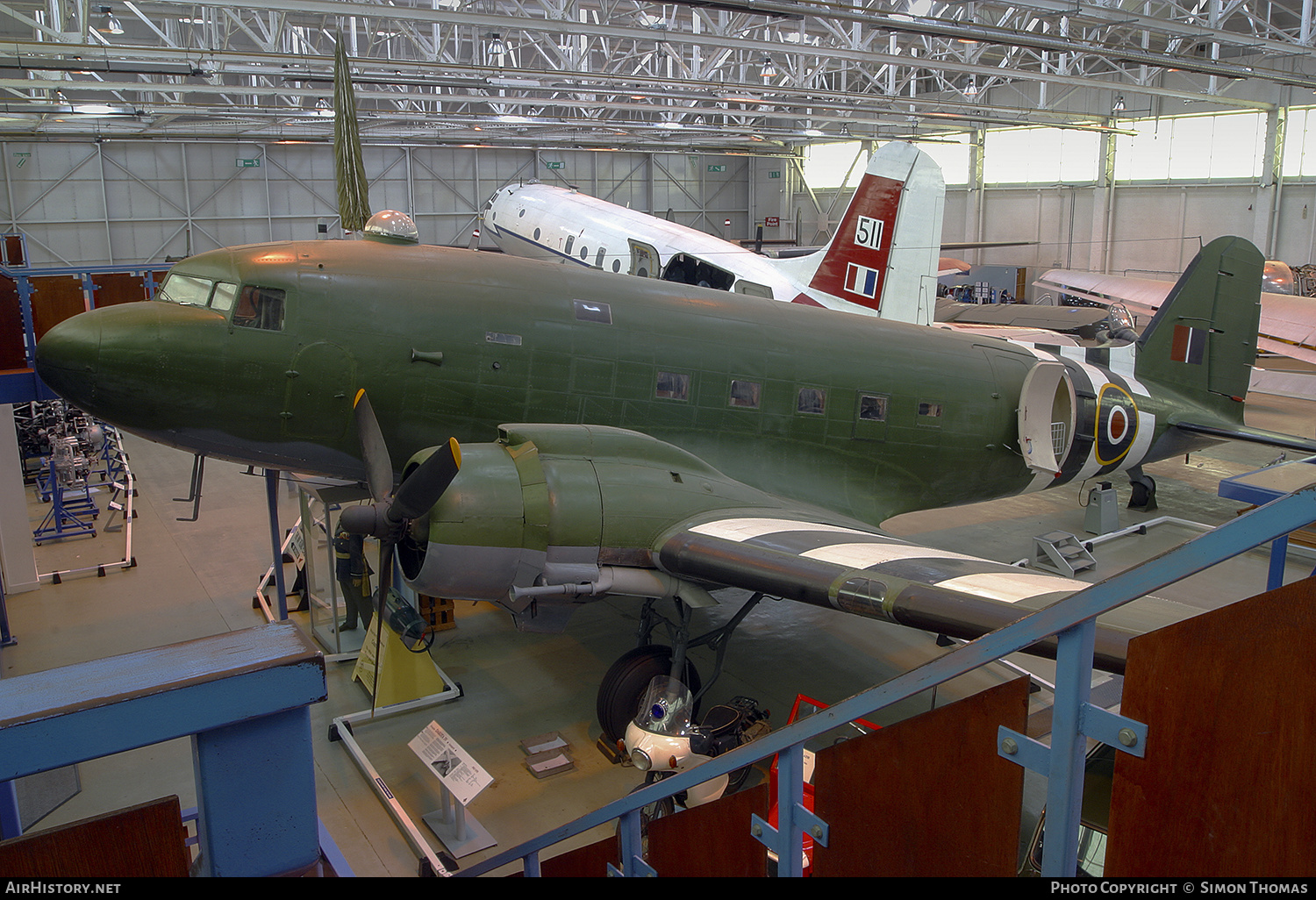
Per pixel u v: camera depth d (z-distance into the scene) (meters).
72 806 7.65
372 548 10.49
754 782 7.70
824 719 2.53
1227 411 14.92
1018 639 2.05
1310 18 20.41
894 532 15.17
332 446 9.23
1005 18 28.00
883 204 15.78
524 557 7.39
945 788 2.31
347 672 10.10
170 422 8.74
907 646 10.92
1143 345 14.44
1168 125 35.84
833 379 10.75
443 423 9.34
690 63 31.17
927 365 11.38
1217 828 1.77
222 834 2.25
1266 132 32.81
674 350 10.03
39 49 16.56
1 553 12.21
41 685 2.07
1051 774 2.04
